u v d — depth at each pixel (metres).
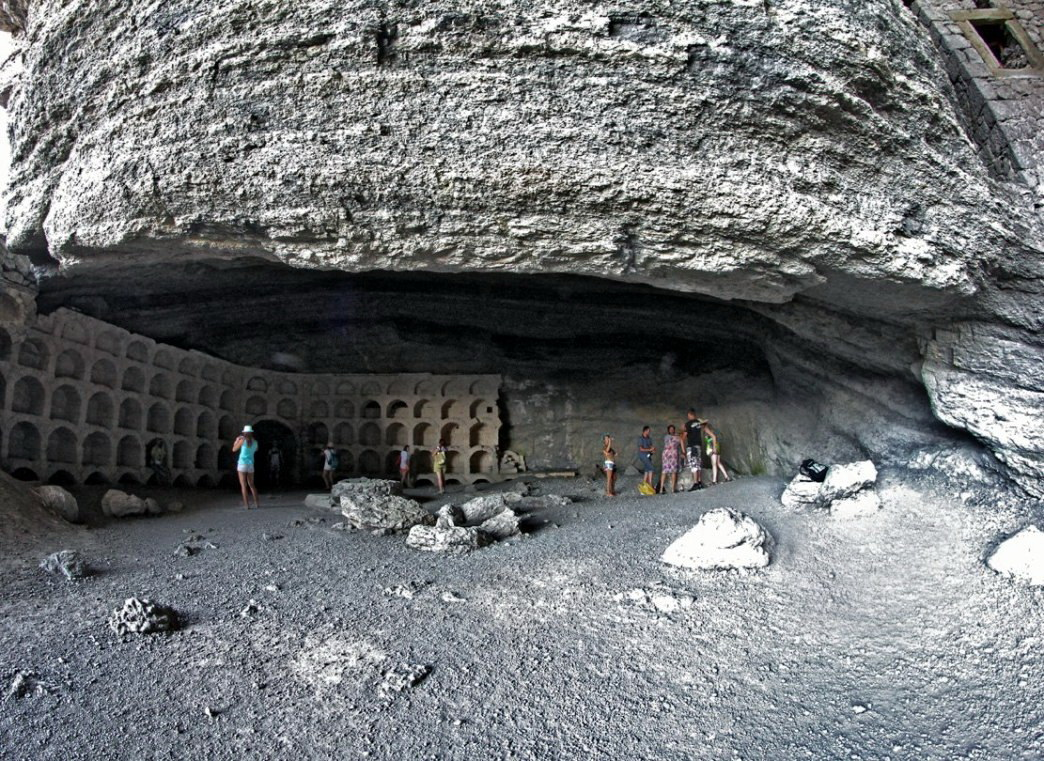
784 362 11.23
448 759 3.83
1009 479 7.22
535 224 6.16
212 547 8.21
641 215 6.02
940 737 4.12
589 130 5.79
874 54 5.81
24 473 10.30
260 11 5.87
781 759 3.95
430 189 6.05
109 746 3.75
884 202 6.28
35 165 7.66
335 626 5.53
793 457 11.38
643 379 15.38
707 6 5.51
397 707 4.32
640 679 4.78
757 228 5.99
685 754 3.98
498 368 16.27
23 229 7.92
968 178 6.41
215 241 6.93
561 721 4.25
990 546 6.38
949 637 5.20
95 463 11.64
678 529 8.19
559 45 5.59
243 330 14.95
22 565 6.70
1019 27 9.07
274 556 7.76
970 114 8.36
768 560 6.76
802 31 5.59
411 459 16.31
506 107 5.83
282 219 6.37
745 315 11.80
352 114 5.97
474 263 6.62
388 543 8.46
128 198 6.69
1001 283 6.82
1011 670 4.71
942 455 8.04
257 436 16.14
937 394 7.70
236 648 5.06
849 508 7.71
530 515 10.36
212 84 6.22
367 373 16.41
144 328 13.28
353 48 5.78
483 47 5.69
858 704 4.50
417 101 5.88
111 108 6.75
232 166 6.25
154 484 12.84
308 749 3.85
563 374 16.06
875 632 5.42
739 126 5.82
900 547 6.74
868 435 9.45
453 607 5.98
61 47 7.02
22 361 10.42
